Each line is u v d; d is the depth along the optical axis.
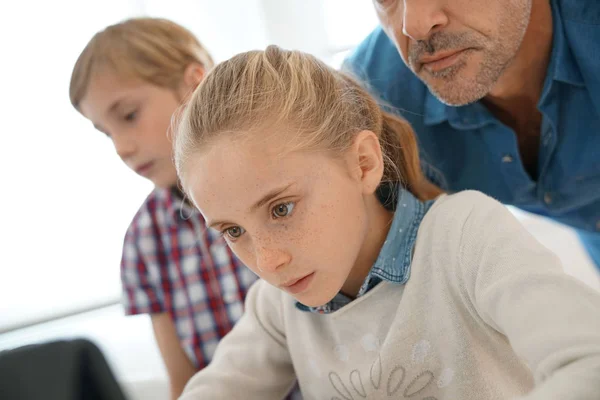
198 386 0.72
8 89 1.70
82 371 0.37
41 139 1.74
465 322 0.63
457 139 1.04
